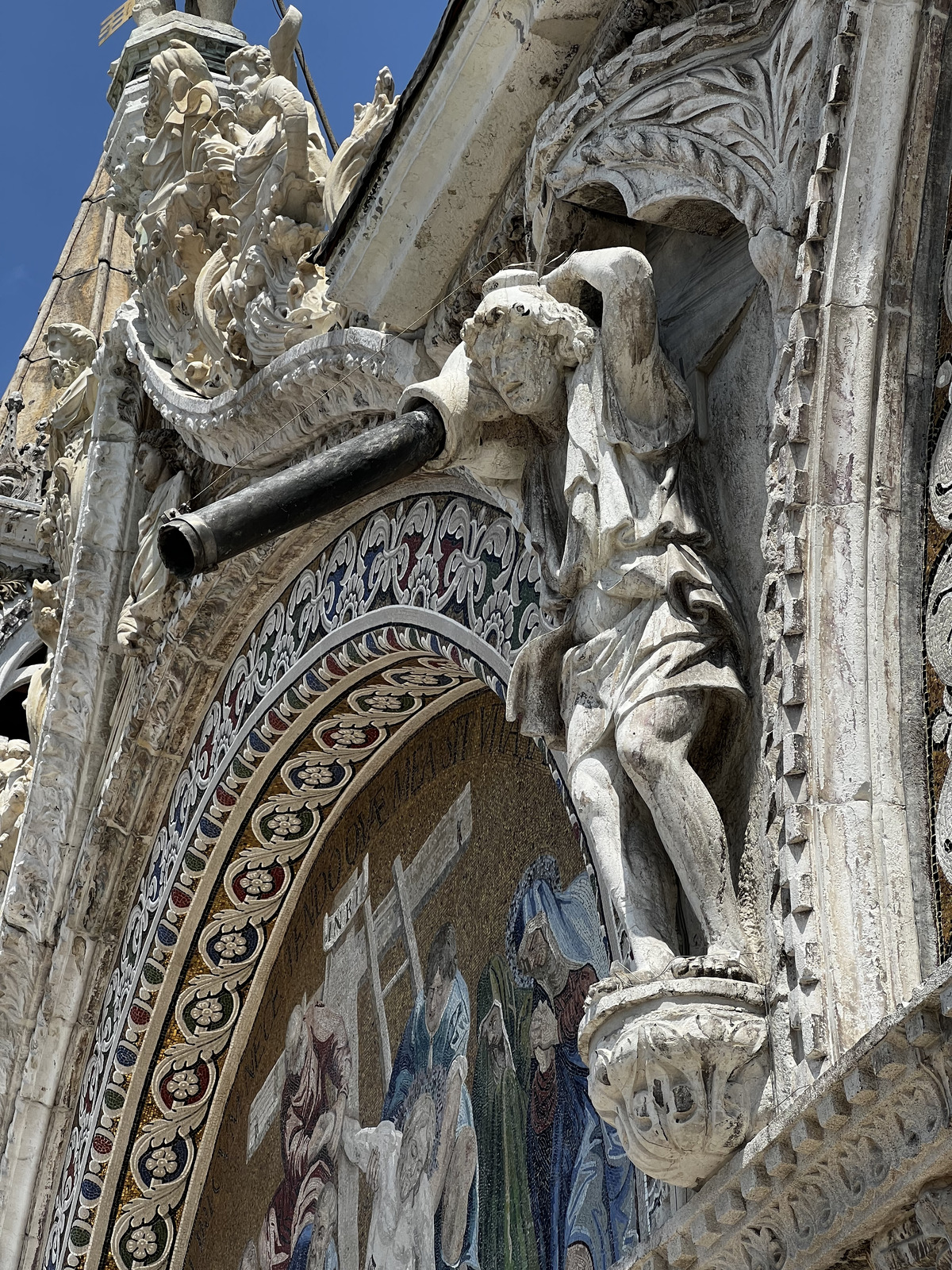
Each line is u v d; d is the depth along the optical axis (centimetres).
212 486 884
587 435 479
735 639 452
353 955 786
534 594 570
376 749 794
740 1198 378
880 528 411
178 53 909
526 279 515
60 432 1098
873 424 420
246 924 873
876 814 386
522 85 574
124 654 966
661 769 425
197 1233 905
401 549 693
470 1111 651
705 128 481
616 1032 396
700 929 431
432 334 635
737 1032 382
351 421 725
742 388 487
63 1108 971
